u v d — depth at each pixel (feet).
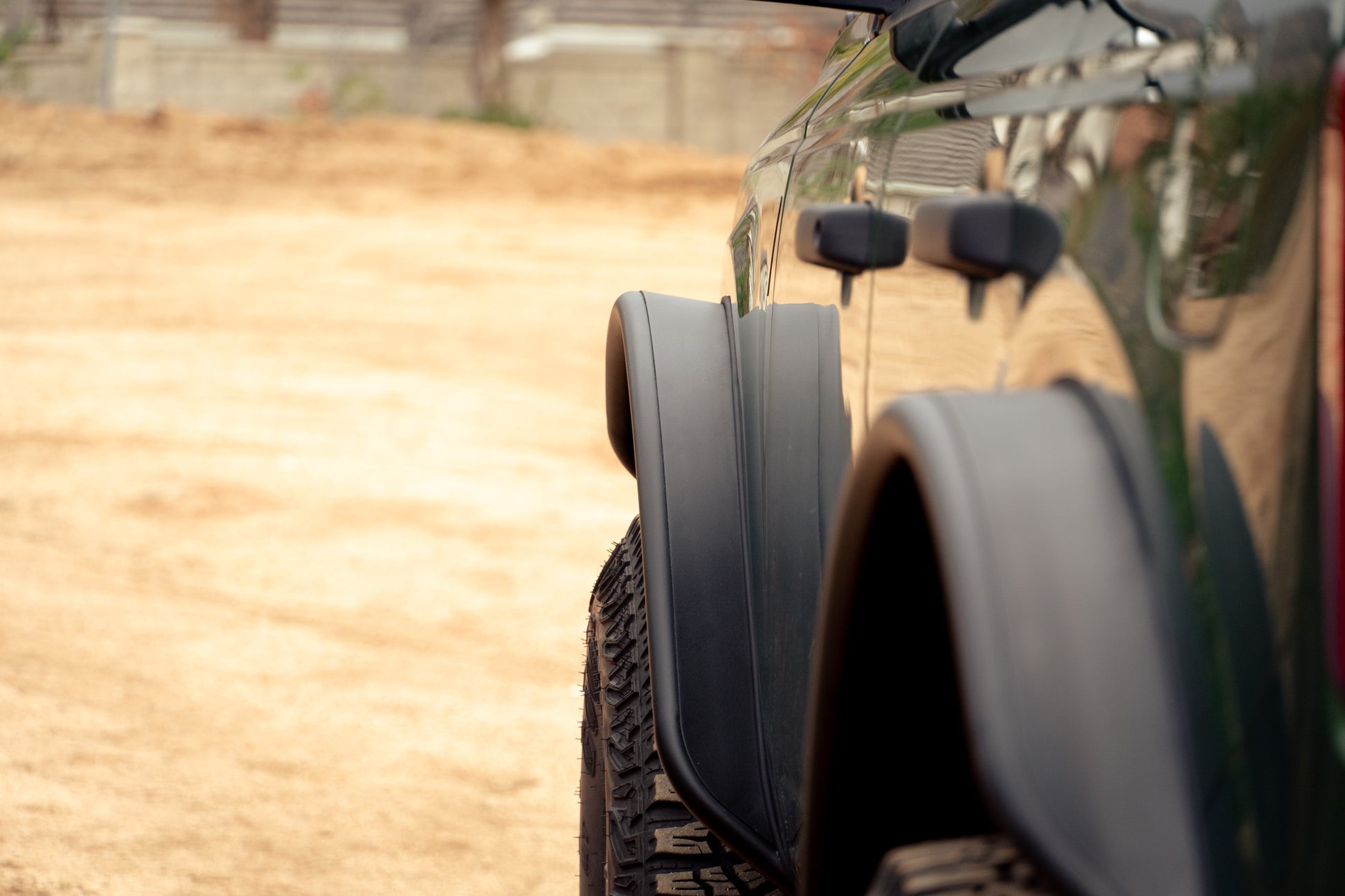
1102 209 4.78
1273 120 4.09
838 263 7.14
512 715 16.11
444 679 17.29
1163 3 4.86
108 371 37.58
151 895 11.51
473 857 12.47
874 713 5.35
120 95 111.65
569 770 14.55
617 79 126.93
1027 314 5.11
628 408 10.53
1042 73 5.46
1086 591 4.17
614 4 144.46
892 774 5.45
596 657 9.88
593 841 9.63
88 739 14.92
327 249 61.41
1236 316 4.08
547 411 34.73
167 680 16.88
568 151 93.86
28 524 23.82
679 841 8.29
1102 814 3.94
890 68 7.29
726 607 8.57
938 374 5.81
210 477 27.40
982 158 5.69
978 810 5.56
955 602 4.18
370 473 28.09
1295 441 3.78
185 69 115.24
